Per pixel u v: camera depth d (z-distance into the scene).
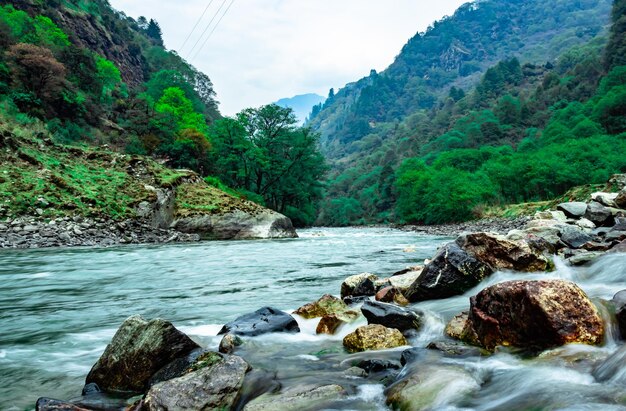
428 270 8.21
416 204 81.06
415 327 6.30
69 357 5.87
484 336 5.04
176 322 7.68
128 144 53.56
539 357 4.22
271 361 5.15
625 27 128.25
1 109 39.25
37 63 49.66
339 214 125.06
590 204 16.97
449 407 3.45
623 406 2.98
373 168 189.88
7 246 20.77
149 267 15.13
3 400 4.45
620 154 60.56
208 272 14.02
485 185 65.25
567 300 4.63
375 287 9.29
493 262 8.62
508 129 144.25
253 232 32.31
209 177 49.41
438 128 198.38
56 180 27.09
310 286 11.39
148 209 28.38
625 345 3.76
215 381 4.15
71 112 54.50
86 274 13.51
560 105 140.25
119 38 113.44
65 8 95.81
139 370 4.79
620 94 88.88
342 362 4.98
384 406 3.70
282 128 68.62
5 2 77.88
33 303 9.37
